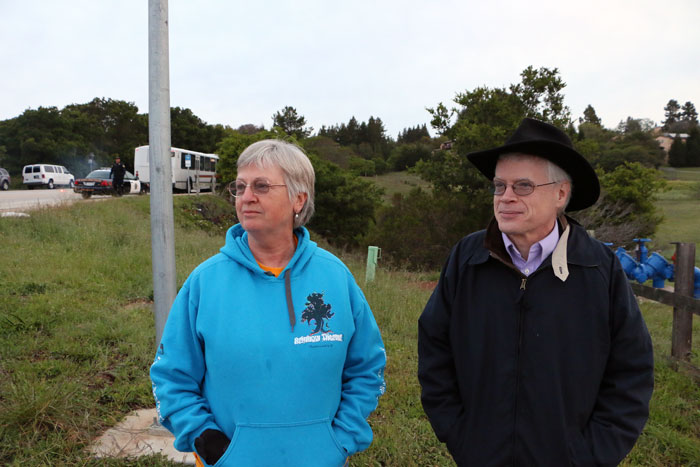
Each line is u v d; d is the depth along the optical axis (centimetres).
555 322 160
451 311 179
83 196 1997
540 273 164
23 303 539
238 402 152
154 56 285
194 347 163
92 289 634
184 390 160
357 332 178
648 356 162
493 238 173
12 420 288
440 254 1492
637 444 314
